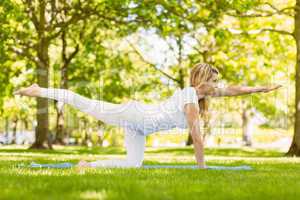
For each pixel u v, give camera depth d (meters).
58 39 22.92
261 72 20.23
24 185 3.79
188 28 17.45
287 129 34.31
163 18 16.12
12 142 32.53
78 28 19.38
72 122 26.97
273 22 18.00
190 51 22.81
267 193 3.60
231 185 4.15
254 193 3.60
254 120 29.00
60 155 12.27
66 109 25.30
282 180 4.79
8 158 9.37
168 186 3.88
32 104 27.84
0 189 3.48
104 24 17.66
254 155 17.83
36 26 17.72
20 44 17.38
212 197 3.32
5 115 28.91
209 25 15.62
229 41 19.42
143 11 16.08
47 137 18.33
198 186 3.95
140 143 6.63
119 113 6.30
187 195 3.36
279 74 20.11
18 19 16.33
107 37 20.69
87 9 17.02
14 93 6.12
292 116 34.59
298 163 8.73
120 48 25.64
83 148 20.36
